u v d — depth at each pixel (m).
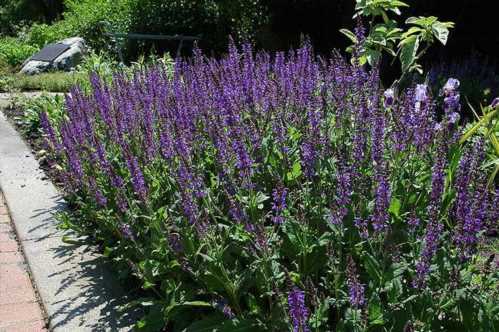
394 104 3.59
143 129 3.68
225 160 3.16
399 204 2.80
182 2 13.69
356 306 2.33
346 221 2.88
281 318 2.58
